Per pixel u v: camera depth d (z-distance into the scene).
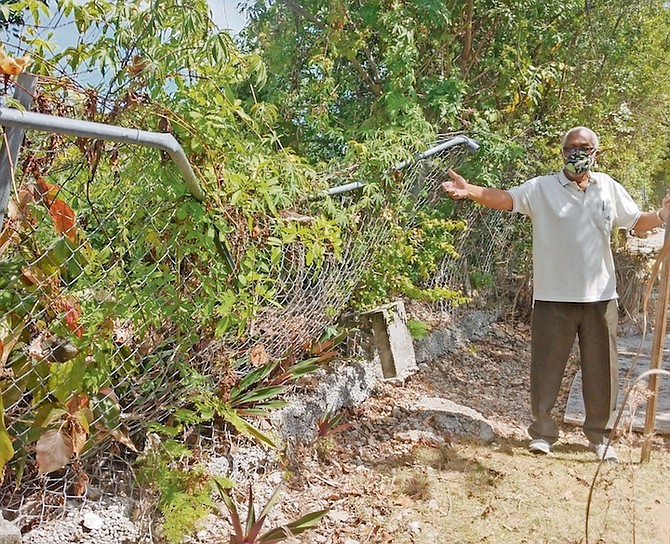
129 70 2.39
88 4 2.41
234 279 2.75
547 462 3.98
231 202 2.47
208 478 2.99
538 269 4.10
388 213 4.48
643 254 8.75
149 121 2.35
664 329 3.82
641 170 10.22
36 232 2.16
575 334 4.11
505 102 7.05
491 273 7.06
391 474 3.65
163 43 2.60
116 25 2.46
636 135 9.81
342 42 5.88
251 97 5.58
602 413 4.11
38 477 2.51
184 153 2.20
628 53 8.43
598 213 3.99
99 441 2.61
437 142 5.40
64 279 2.30
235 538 2.69
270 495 3.24
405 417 4.35
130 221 2.43
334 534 3.03
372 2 5.75
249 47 5.90
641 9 8.52
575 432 4.60
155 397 2.90
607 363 4.06
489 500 3.43
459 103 5.93
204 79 2.58
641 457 3.96
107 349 2.50
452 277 6.36
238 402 3.37
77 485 2.57
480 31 6.99
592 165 3.96
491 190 4.13
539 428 4.16
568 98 7.64
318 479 3.51
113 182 2.39
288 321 3.63
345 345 4.68
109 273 2.39
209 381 3.20
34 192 2.14
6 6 2.19
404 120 5.29
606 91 8.10
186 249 2.53
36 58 2.22
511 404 5.07
